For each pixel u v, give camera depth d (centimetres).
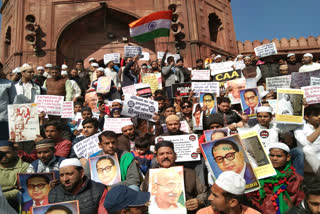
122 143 498
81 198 325
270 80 754
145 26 1069
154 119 632
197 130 588
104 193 338
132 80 928
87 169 393
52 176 363
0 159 389
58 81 806
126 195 222
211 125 478
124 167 378
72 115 668
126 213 219
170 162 355
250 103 611
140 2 1558
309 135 433
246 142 371
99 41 1584
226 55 1723
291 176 346
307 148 423
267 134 450
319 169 413
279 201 336
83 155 491
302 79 688
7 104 555
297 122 467
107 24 1596
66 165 329
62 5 1505
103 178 364
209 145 356
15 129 515
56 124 494
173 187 333
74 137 607
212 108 616
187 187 347
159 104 725
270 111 463
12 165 400
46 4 1489
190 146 446
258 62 999
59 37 1464
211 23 1820
